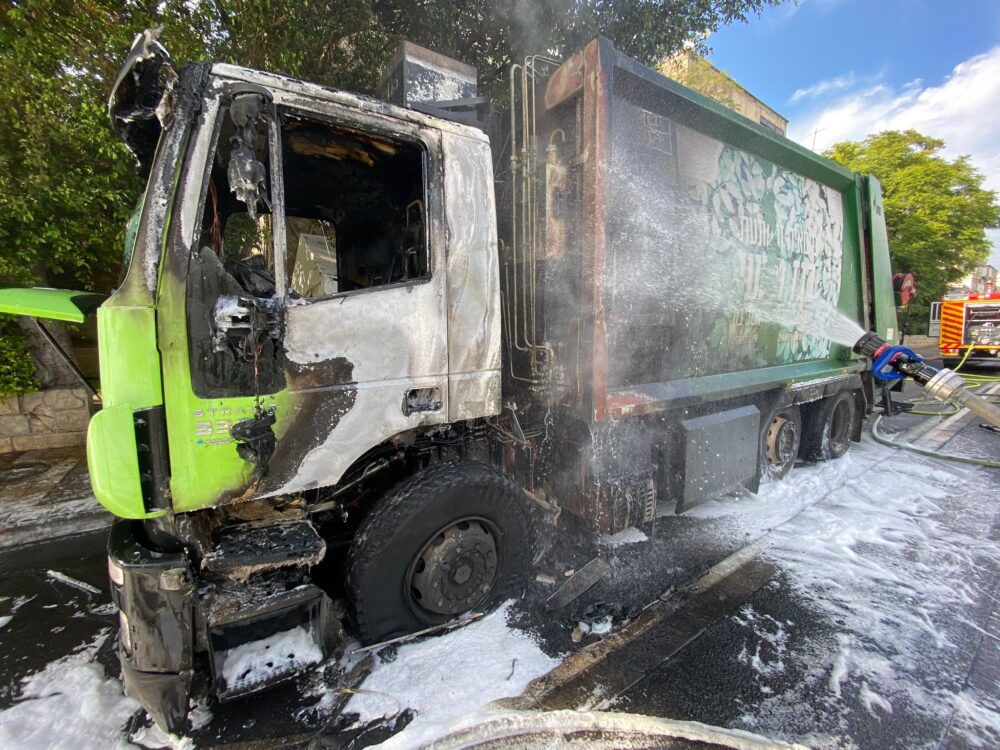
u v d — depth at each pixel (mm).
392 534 2201
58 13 4285
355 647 2371
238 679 1822
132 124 1927
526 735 1887
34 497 4395
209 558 1755
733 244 3779
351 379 2076
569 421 3014
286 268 1899
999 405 8547
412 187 2412
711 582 3061
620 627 2619
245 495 1871
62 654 2482
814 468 5117
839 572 3184
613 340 2805
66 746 1899
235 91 1753
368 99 2127
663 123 3137
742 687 2205
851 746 1909
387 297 2162
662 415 3393
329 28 5379
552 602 2771
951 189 20172
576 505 3082
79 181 4848
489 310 2514
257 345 1797
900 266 20281
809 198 4754
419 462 2670
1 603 2959
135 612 1722
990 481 4871
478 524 2531
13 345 5426
